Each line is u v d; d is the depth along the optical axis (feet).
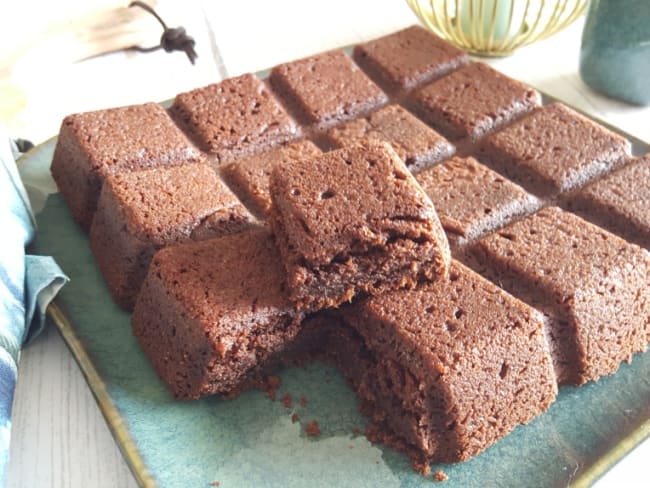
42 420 0.69
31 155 0.92
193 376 0.67
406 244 0.67
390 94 1.00
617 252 0.73
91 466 0.65
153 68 1.17
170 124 0.87
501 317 0.66
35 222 0.83
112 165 0.81
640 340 0.75
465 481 0.63
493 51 1.20
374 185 0.69
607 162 0.87
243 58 1.20
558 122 0.91
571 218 0.78
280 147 0.88
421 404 0.63
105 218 0.78
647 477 0.66
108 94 1.11
